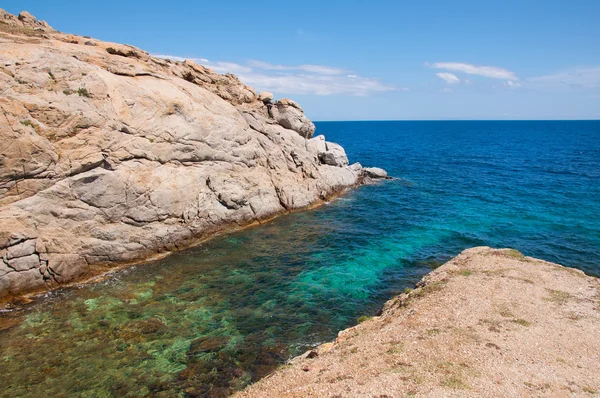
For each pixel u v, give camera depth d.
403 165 76.31
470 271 21.69
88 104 25.00
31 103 22.33
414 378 12.29
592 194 48.59
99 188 24.81
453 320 16.20
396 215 39.69
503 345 14.27
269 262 27.11
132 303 21.02
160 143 28.77
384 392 11.64
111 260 25.42
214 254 28.45
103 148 25.22
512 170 69.50
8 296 20.92
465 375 12.44
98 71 26.64
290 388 12.51
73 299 21.39
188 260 27.25
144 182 27.22
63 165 23.27
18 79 22.64
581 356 13.78
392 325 16.34
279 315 20.02
